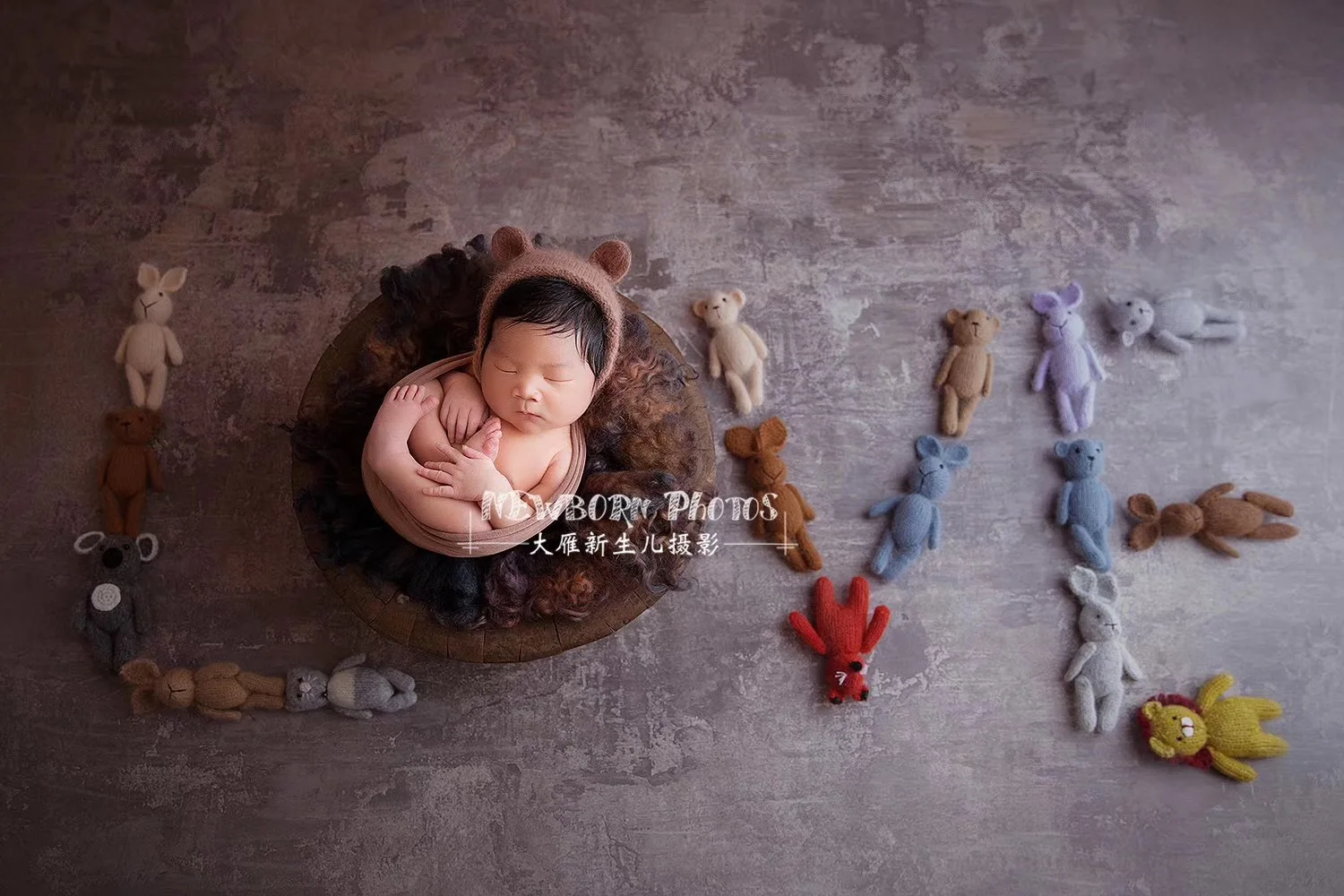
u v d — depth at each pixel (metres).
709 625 1.77
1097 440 1.83
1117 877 1.73
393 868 1.70
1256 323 1.90
